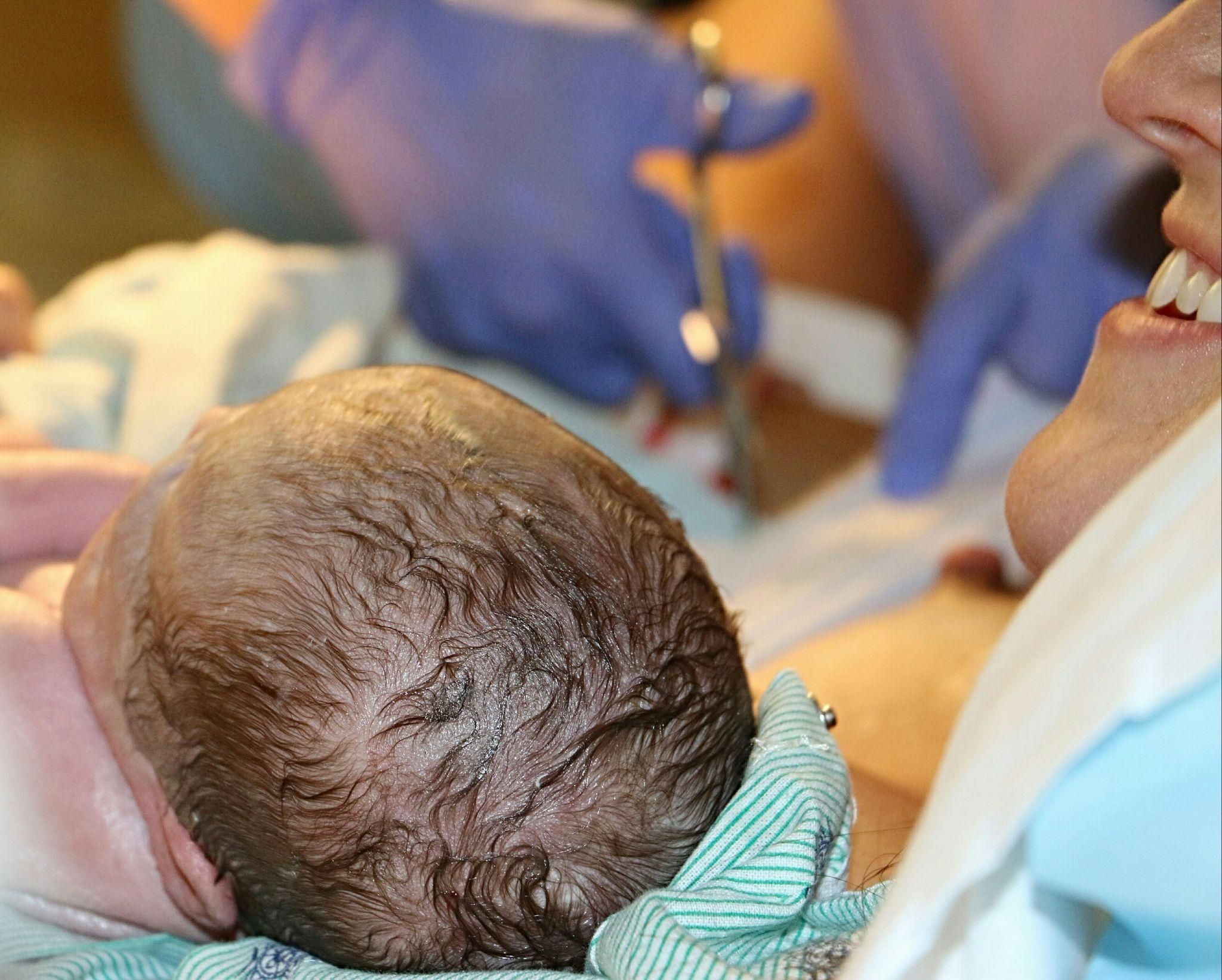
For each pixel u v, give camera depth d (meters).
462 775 0.45
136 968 0.52
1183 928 0.32
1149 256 1.21
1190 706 0.30
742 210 1.65
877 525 1.21
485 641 0.45
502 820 0.45
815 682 0.85
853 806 0.53
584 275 1.33
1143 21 1.31
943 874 0.31
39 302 1.89
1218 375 0.43
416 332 1.44
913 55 1.46
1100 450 0.46
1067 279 1.25
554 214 1.31
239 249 1.20
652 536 0.50
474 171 1.33
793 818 0.47
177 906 0.53
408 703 0.45
